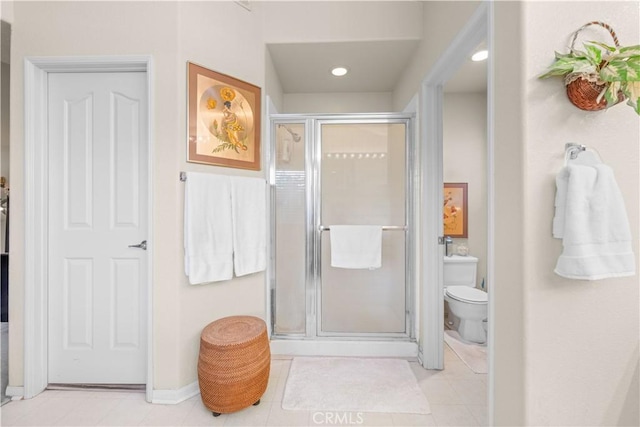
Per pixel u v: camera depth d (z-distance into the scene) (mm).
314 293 2199
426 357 1953
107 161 1698
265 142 2090
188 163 1653
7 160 2498
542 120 976
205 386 1482
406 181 2203
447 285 2744
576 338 989
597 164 948
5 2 1611
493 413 1141
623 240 905
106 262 1706
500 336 1102
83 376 1724
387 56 2254
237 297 1868
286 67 2418
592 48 896
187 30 1643
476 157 2914
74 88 1710
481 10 1229
